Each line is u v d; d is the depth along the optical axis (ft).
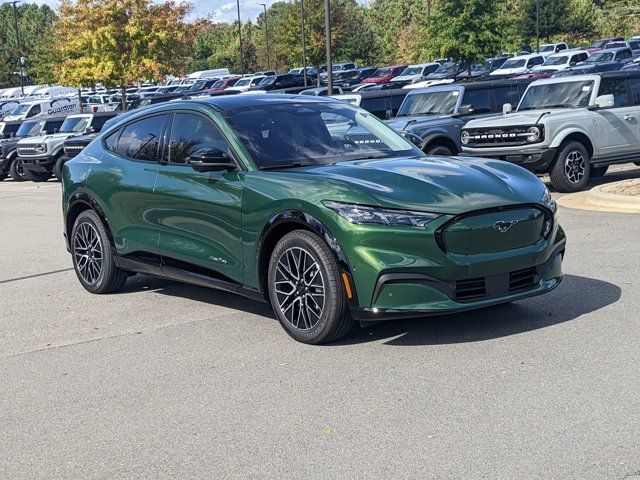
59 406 17.35
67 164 28.17
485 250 18.99
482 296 19.06
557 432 14.28
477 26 130.82
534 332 19.90
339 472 13.38
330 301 19.26
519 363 17.81
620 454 13.30
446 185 19.43
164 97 121.70
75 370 19.69
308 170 20.86
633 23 246.06
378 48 221.25
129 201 25.13
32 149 80.38
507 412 15.28
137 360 20.07
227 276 22.16
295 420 15.66
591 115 46.42
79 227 27.61
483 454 13.64
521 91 58.44
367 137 23.36
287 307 20.47
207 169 21.71
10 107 173.58
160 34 122.52
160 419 16.24
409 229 18.44
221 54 262.88
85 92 197.67
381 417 15.48
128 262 25.79
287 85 155.43
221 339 21.25
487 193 19.27
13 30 299.99
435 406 15.81
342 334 19.80
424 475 13.05
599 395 15.76
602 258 27.37
